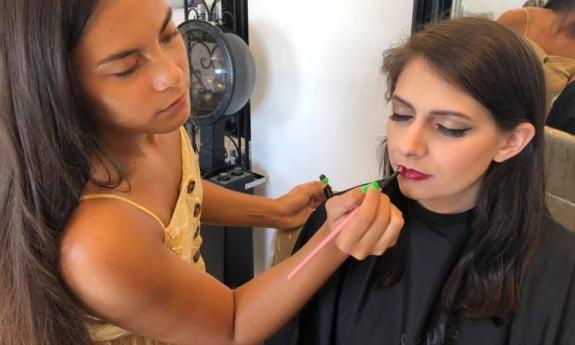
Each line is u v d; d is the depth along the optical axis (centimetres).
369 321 66
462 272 63
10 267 54
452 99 53
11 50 46
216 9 128
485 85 52
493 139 55
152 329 58
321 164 124
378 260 66
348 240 54
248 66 114
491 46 53
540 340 60
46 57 45
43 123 48
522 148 58
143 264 54
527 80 55
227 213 87
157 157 66
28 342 56
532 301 60
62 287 55
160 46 52
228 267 131
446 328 64
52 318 55
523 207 61
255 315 62
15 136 49
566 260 60
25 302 54
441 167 56
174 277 57
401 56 57
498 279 61
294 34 116
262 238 148
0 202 53
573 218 77
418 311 64
